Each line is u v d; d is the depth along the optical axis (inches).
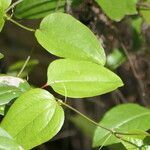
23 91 24.2
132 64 38.5
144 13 34.3
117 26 36.1
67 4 29.7
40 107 22.3
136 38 38.3
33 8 29.5
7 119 22.0
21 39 59.0
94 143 26.6
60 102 23.1
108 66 36.3
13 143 20.5
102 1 28.9
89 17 33.1
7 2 25.0
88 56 24.2
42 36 24.4
